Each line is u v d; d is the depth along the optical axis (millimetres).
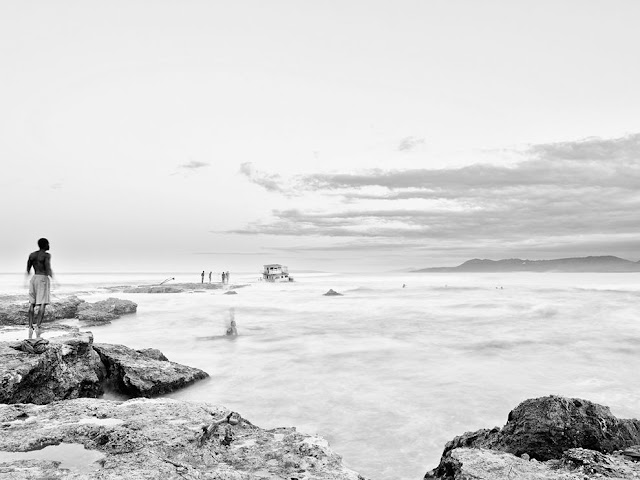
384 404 13680
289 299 52344
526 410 8008
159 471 5781
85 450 6777
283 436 8219
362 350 22234
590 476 5957
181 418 8180
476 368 18375
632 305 42031
